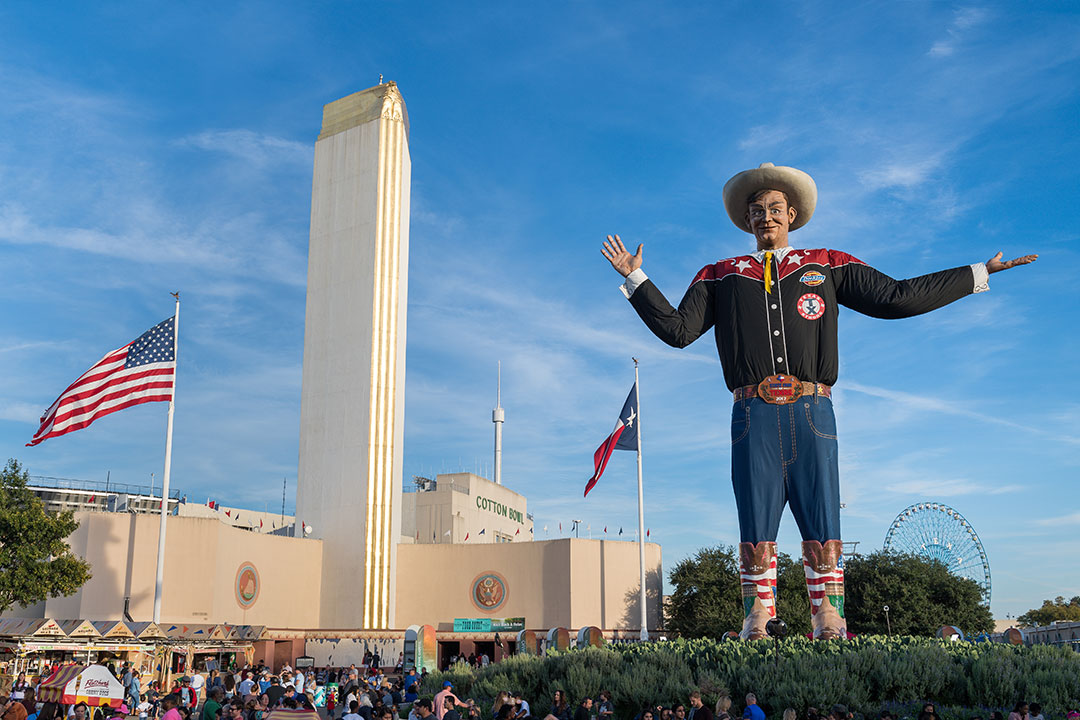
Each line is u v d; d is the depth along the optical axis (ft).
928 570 213.87
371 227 226.99
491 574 222.89
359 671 193.06
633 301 76.95
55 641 124.57
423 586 224.53
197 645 155.22
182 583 175.73
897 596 207.00
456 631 210.59
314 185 236.84
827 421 74.28
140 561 172.55
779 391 74.54
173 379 143.43
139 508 265.75
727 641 72.49
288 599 204.64
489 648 219.20
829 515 73.05
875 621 207.41
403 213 232.73
